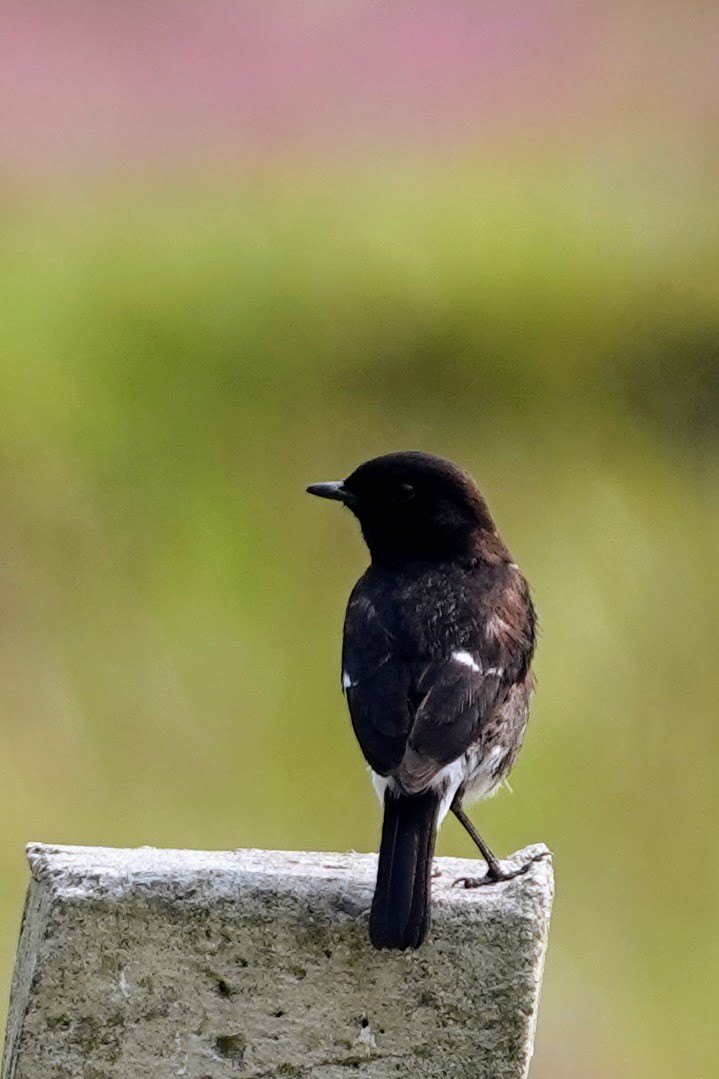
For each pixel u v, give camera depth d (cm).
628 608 1512
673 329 1967
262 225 2005
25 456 1706
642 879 1241
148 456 1736
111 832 1222
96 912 548
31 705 1350
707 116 2162
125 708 1351
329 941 550
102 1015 549
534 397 1894
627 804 1298
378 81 2112
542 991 1151
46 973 547
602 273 2000
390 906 546
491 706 681
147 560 1569
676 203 2075
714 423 1853
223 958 550
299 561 1580
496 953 552
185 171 2067
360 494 778
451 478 774
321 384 1884
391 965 551
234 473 1725
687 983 1168
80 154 2050
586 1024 1132
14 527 1595
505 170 2106
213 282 1941
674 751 1332
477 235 2016
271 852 618
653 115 2166
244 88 2094
